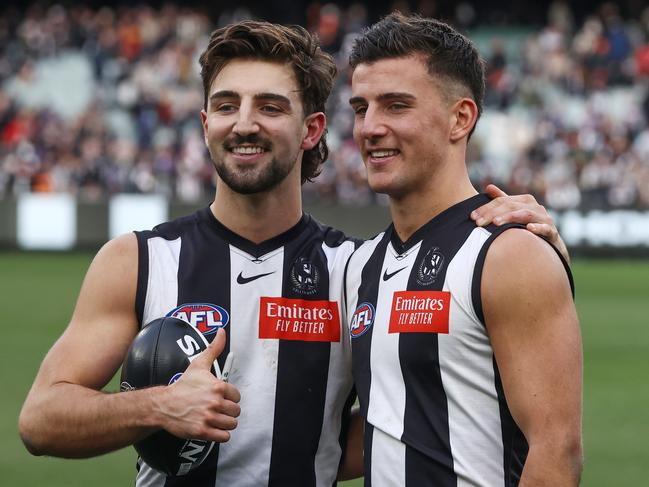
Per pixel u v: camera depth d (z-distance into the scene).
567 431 2.72
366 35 3.03
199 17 26.33
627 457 6.69
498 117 22.81
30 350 10.22
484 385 2.83
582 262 19.33
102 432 2.90
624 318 13.07
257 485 3.21
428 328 2.87
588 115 22.56
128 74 24.09
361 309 3.08
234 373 3.22
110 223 19.73
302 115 3.23
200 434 2.81
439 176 2.99
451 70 2.96
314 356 3.26
